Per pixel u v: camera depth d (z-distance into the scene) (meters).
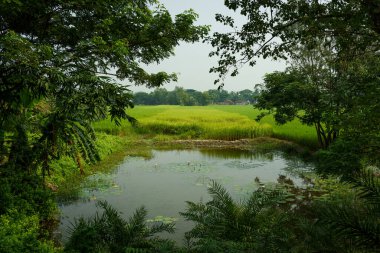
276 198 5.92
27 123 7.40
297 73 14.97
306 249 2.77
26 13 6.84
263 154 18.50
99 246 4.77
